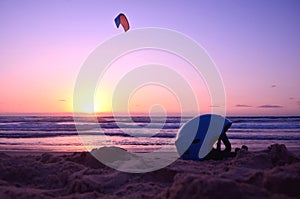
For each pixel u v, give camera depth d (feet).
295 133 61.98
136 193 14.43
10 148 44.01
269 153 19.33
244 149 22.16
